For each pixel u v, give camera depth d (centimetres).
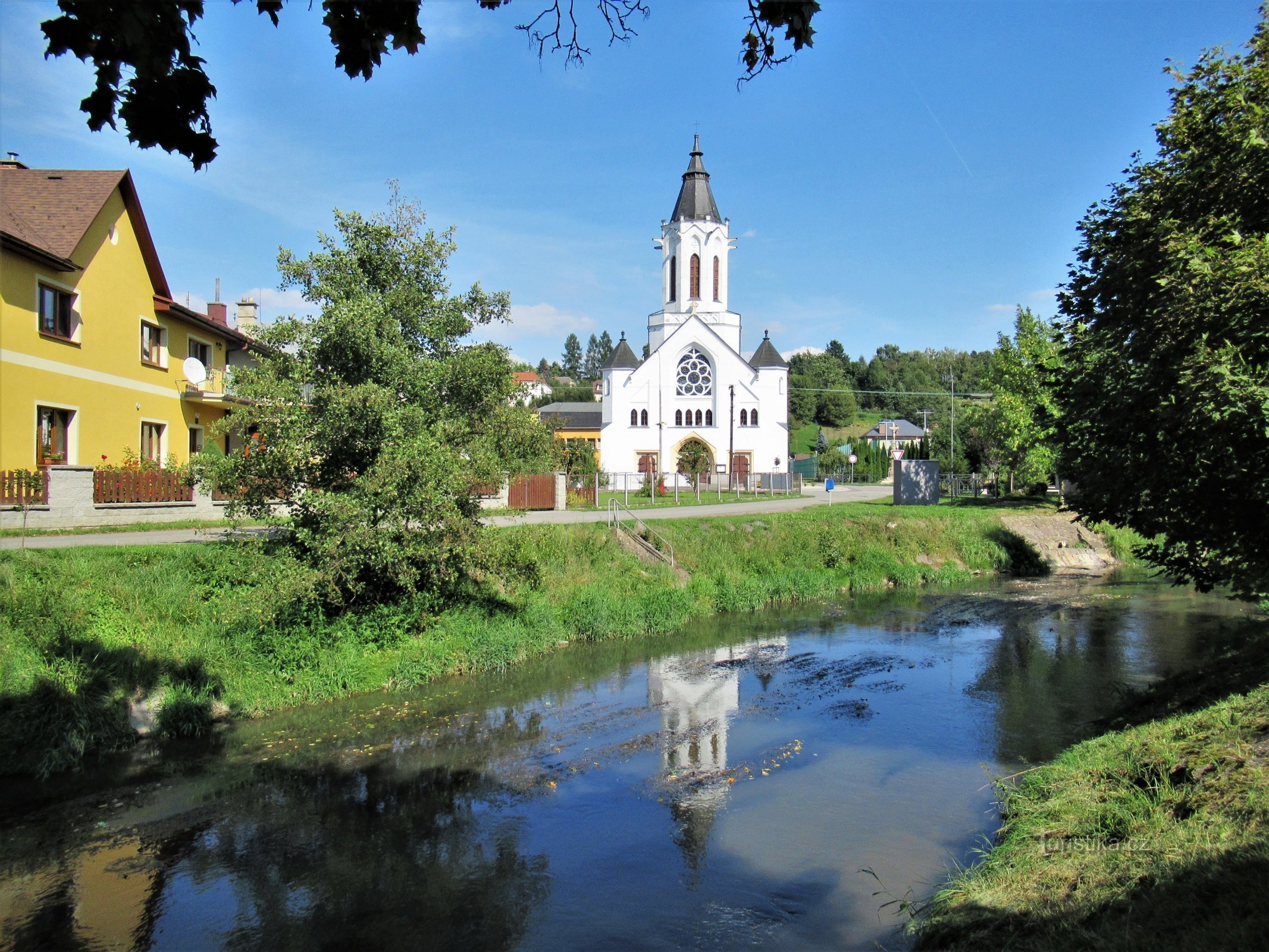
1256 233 1174
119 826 1001
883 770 1182
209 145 543
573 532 2500
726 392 6719
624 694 1567
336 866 909
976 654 1892
